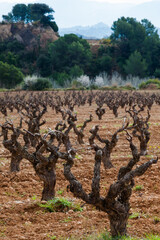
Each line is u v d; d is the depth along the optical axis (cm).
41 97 3862
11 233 593
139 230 593
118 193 533
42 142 699
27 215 671
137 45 11731
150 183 873
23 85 6344
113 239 549
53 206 705
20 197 807
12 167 992
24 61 11956
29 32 13275
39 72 11012
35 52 12481
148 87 6425
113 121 2003
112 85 6625
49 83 6347
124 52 11950
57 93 5284
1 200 773
